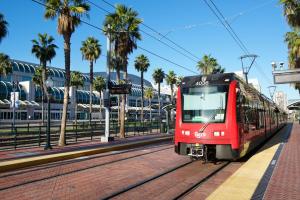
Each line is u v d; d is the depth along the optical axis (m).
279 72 14.90
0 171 10.88
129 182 9.12
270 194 7.14
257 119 16.03
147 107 96.81
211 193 7.55
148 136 27.98
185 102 12.16
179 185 8.74
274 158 12.50
